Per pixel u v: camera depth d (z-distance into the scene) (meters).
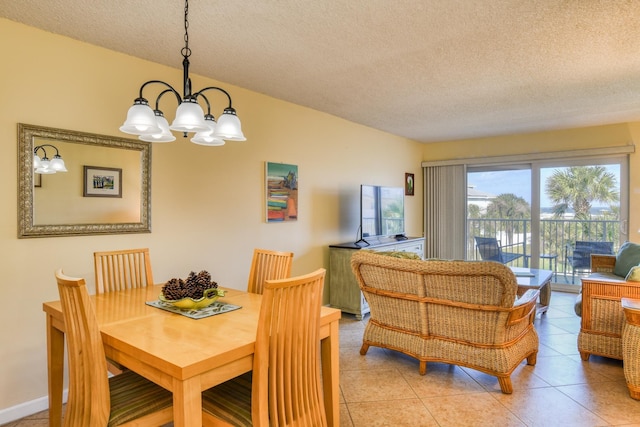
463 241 6.25
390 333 3.04
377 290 3.01
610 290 2.94
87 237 2.62
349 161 4.95
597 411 2.31
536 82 3.45
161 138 2.01
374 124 5.14
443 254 6.41
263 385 1.47
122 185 2.78
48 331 2.01
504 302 2.45
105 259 2.39
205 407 1.60
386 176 5.68
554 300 5.03
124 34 2.48
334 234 4.69
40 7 2.14
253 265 2.64
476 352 2.63
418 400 2.47
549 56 2.86
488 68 3.10
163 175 3.02
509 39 2.56
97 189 2.65
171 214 3.07
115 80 2.74
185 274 3.17
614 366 2.96
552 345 3.40
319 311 1.66
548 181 5.68
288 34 2.48
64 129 2.49
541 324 3.99
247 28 2.39
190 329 1.65
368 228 4.65
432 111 4.46
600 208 5.32
